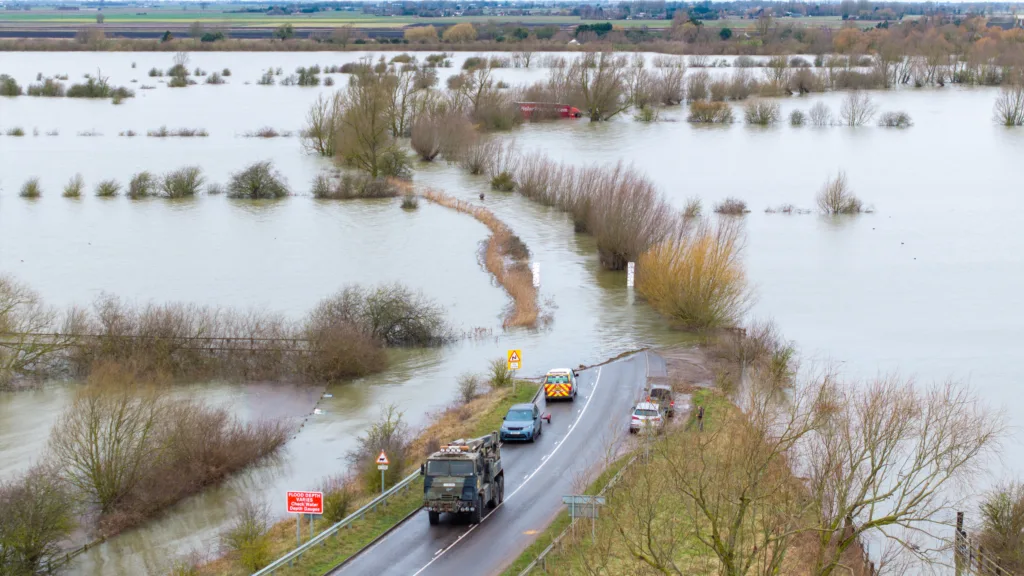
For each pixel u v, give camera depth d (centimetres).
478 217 18050
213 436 8169
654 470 6431
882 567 5725
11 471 7894
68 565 6525
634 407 8431
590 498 5750
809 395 8069
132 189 19725
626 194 14800
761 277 14338
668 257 12231
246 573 5869
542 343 11350
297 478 7912
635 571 5434
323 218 18050
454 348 11325
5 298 10675
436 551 5900
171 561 6506
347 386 10162
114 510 7238
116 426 7425
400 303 11612
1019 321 12294
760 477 5816
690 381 9619
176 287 13438
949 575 6225
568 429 8231
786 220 18025
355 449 8400
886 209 18912
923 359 10812
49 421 9075
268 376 10369
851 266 14962
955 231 17200
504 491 6900
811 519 6028
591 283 13975
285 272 14325
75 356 10369
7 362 10200
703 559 5662
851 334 11738
